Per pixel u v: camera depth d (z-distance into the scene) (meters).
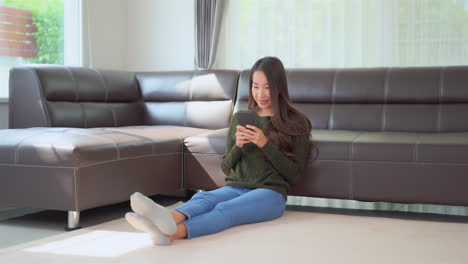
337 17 4.15
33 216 3.05
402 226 2.62
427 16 3.88
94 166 2.66
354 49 4.12
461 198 2.74
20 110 3.46
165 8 4.79
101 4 4.68
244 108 3.85
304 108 3.68
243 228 2.51
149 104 4.16
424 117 3.40
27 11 4.07
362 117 3.53
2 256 2.12
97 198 2.69
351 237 2.38
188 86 4.05
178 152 3.28
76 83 3.65
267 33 4.37
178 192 3.92
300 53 4.27
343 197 2.95
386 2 3.98
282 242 2.27
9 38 3.93
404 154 2.83
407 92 3.47
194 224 2.30
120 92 4.00
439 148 2.77
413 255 2.09
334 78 3.66
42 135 2.74
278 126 2.64
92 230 2.58
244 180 2.67
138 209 2.12
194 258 2.03
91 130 3.02
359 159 2.91
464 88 3.36
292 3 4.27
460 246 2.23
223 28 4.50
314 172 2.99
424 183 2.80
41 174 2.64
